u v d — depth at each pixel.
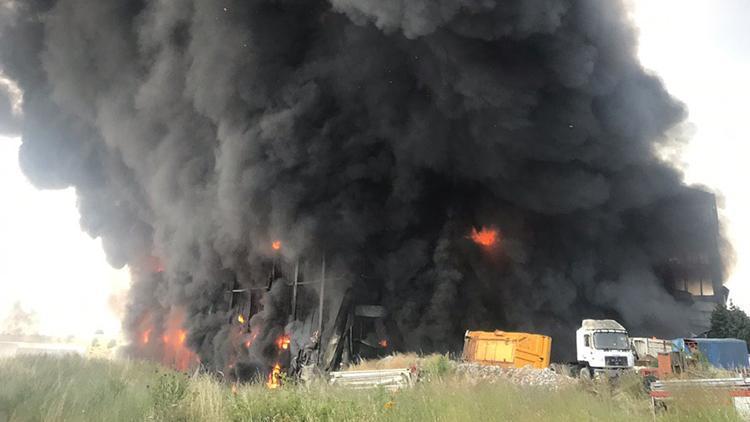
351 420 8.02
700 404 9.17
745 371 12.79
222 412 8.25
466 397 10.44
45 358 15.34
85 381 10.72
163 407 8.07
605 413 10.05
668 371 15.95
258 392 10.51
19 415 7.23
